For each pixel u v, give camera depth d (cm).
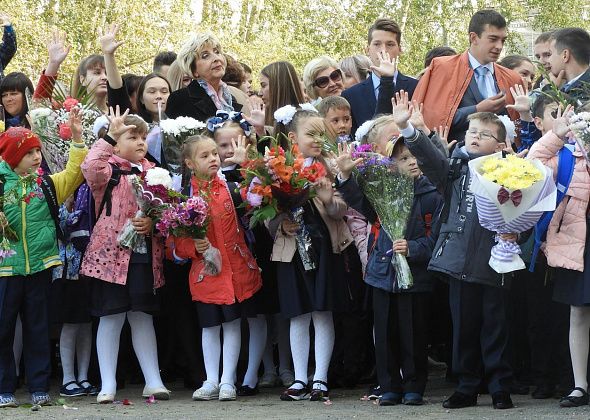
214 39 1517
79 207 1338
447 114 1477
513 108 1342
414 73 5747
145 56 4947
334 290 1298
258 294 1348
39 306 1280
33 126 1392
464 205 1187
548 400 1238
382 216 1219
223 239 1325
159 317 1452
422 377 1226
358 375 1399
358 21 5659
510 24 5812
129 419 1129
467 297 1179
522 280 1319
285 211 1293
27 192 1270
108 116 1379
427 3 5725
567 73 1390
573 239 1170
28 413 1196
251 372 1360
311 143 1337
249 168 1298
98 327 1317
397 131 1280
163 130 1402
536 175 1127
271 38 5538
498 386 1166
